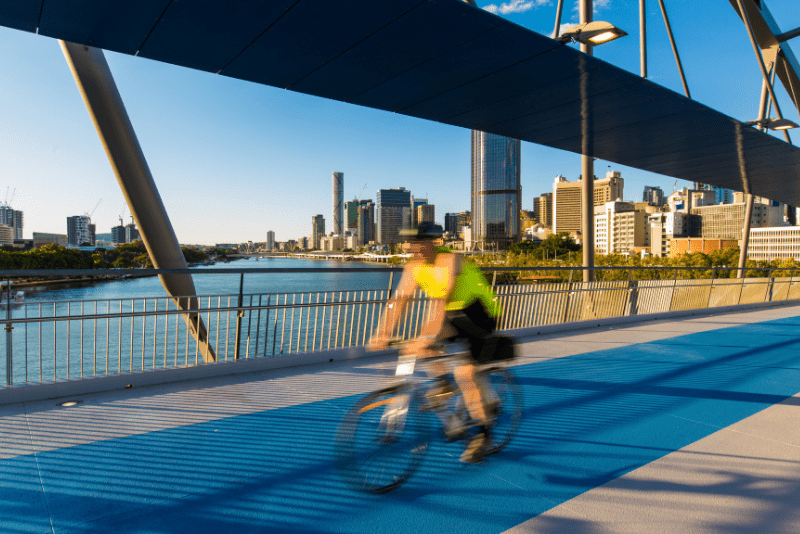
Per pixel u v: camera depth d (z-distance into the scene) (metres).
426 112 8.65
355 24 5.51
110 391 5.34
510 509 3.13
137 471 3.53
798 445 4.23
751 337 9.69
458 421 3.89
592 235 13.31
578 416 4.91
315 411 4.86
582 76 7.09
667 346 8.62
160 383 5.70
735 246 183.88
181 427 4.38
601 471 3.69
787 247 169.88
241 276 6.33
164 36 5.56
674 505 3.20
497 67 6.77
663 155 11.76
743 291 15.68
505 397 4.12
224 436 4.20
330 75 6.93
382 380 6.00
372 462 3.35
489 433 3.91
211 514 3.01
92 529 2.81
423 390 3.65
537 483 3.49
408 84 7.35
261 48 6.01
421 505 3.17
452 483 3.47
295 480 3.46
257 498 3.21
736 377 6.52
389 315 3.62
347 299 7.15
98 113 9.36
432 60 6.50
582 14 12.80
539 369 6.85
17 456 3.72
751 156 11.80
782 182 15.27
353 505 3.15
